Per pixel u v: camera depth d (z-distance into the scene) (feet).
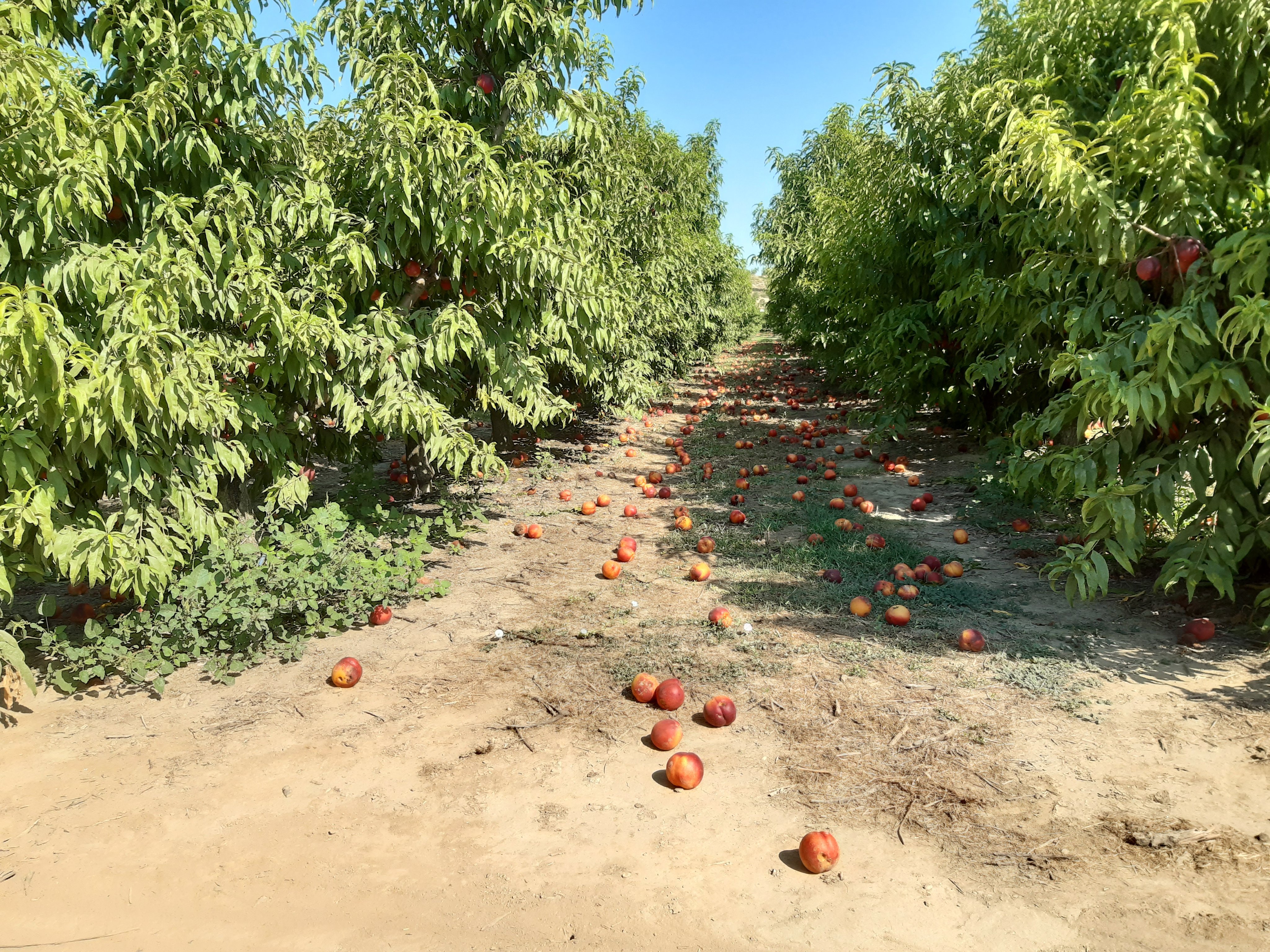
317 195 16.05
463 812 9.86
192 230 14.07
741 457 34.86
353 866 8.86
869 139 32.94
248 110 15.15
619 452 37.22
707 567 18.61
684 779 10.16
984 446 32.91
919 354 30.45
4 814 9.84
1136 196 15.64
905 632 15.07
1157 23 17.54
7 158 11.74
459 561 20.47
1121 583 17.07
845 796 10.00
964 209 26.09
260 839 9.34
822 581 18.15
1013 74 22.89
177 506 13.92
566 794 10.19
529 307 20.39
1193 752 10.54
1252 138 14.84
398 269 18.83
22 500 11.37
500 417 34.78
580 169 25.48
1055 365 14.69
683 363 62.03
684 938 7.70
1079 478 14.69
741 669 13.66
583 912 8.09
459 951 7.57
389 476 29.43
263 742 11.56
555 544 22.00
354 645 15.11
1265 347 11.57
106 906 8.25
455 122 16.49
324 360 16.16
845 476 30.19
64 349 11.43
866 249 34.22
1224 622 14.48
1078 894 8.09
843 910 8.03
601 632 15.53
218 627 14.60
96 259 12.55
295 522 19.11
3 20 11.68
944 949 7.47
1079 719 11.57
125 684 13.47
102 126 12.92
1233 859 8.45
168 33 14.23
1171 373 13.07
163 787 10.42
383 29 19.24
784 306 75.10
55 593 17.79
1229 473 13.76
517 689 13.15
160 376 11.87
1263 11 12.94
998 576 18.19
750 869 8.71
